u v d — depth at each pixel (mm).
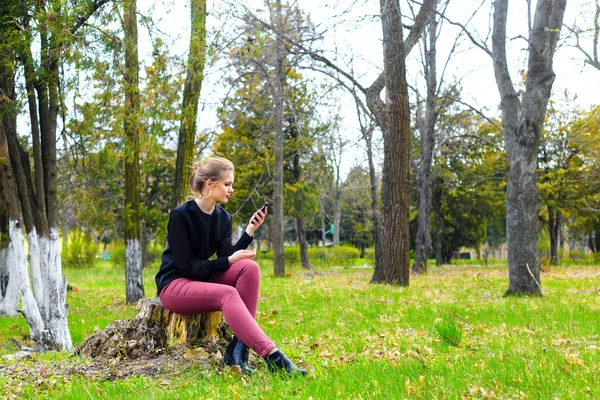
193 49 10828
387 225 17656
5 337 9930
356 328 8828
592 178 35188
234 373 4906
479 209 42531
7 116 8406
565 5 13398
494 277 21812
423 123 28578
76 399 4355
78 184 12430
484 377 4383
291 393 4168
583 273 24328
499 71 14523
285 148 32656
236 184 32625
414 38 17312
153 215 36156
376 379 4473
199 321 5730
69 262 39219
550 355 5176
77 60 8477
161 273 5461
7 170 8305
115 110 10406
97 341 5840
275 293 15742
